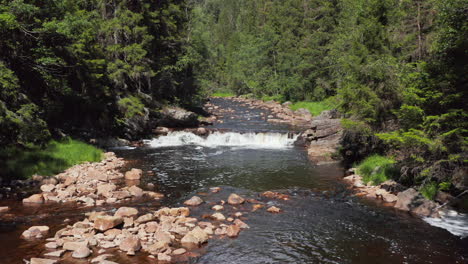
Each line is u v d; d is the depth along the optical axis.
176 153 22.42
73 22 19.28
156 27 33.91
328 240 9.16
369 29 21.22
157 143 26.69
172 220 10.11
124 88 29.53
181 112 31.64
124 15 30.05
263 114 42.47
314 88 51.88
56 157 17.25
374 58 20.08
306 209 11.63
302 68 52.19
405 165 12.93
